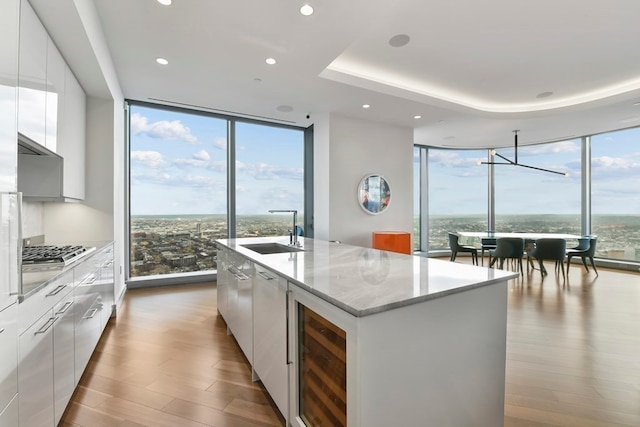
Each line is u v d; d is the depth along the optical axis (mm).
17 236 1208
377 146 5375
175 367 2291
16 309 1205
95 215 3363
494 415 1519
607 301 3904
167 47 3008
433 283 1395
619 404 1856
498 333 1530
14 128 1324
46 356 1470
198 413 1771
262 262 1926
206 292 4328
